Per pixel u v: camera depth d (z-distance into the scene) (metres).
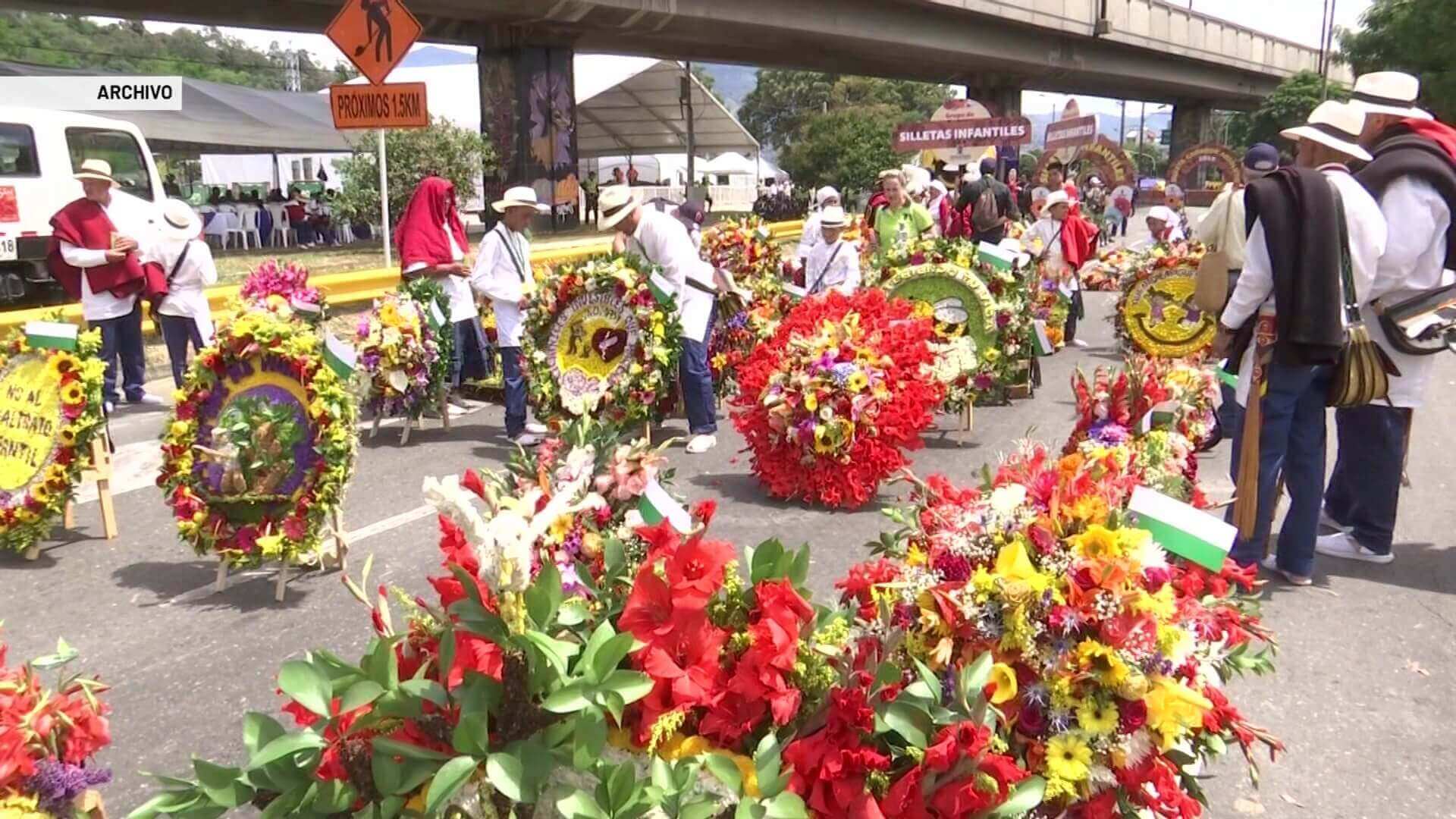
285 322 5.50
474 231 30.02
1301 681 4.53
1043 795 2.70
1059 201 12.31
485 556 2.48
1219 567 2.97
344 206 26.33
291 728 4.16
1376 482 5.76
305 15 26.77
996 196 14.68
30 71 25.53
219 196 29.48
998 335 9.27
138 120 24.62
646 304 7.95
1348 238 5.02
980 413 9.80
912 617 2.99
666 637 2.67
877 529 6.52
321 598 5.52
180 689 4.51
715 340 10.10
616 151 52.81
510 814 2.45
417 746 2.43
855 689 2.53
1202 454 8.20
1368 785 3.80
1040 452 3.47
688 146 42.09
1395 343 5.40
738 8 30.42
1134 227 41.25
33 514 6.02
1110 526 2.95
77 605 5.46
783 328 7.36
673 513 3.41
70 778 2.94
